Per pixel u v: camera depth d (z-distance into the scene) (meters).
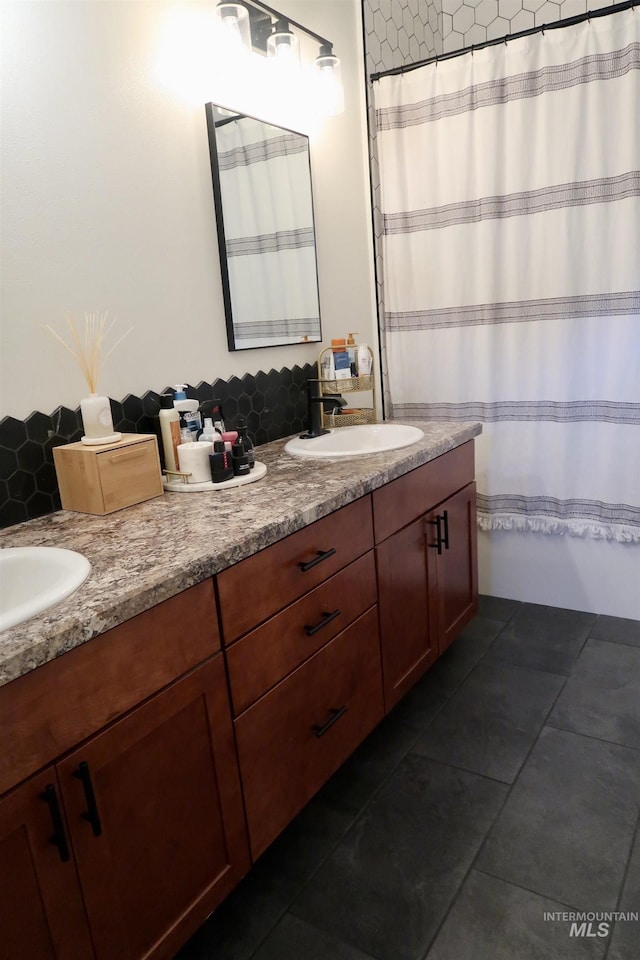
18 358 1.35
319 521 1.39
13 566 1.14
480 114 2.19
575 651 2.22
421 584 1.89
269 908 1.32
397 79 2.33
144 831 1.03
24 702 0.83
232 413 1.94
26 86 1.32
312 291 2.25
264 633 1.25
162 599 1.00
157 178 1.63
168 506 1.41
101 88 1.48
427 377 2.54
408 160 2.38
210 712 1.14
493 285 2.30
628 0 1.93
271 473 1.65
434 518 1.92
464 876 1.36
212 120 1.76
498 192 2.23
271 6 1.97
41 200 1.37
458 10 2.86
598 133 2.03
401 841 1.46
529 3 2.69
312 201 2.20
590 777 1.62
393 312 2.55
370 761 1.74
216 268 1.84
